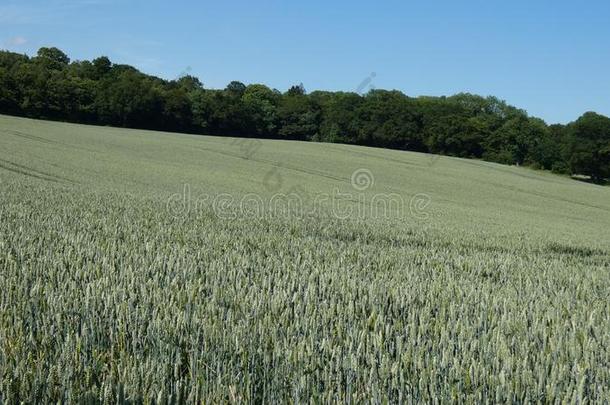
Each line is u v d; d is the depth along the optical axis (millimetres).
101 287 6852
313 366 4855
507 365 4957
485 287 8750
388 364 4945
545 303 7926
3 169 30797
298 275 8570
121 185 28516
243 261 9273
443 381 4754
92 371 4613
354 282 8047
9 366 4531
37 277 7406
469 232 19469
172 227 13906
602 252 18172
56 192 21438
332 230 17062
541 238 19891
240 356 5113
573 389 4805
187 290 6945
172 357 5039
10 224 12172
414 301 7445
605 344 5984
